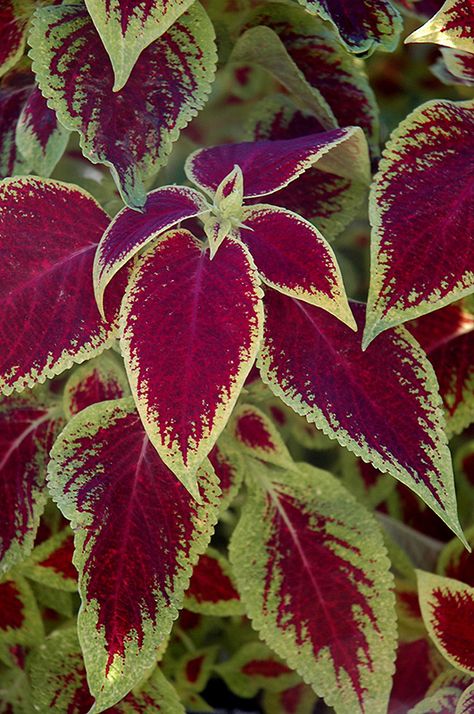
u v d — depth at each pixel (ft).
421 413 1.55
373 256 1.52
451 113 1.60
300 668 1.64
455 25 1.57
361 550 1.68
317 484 1.72
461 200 1.56
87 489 1.56
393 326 1.53
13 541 1.67
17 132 1.70
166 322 1.49
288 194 1.74
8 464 1.71
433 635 1.69
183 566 1.55
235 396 1.47
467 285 1.52
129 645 1.51
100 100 1.59
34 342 1.55
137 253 1.59
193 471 1.45
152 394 1.47
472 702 1.63
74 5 1.64
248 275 1.50
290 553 1.69
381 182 1.56
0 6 1.68
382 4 1.67
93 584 1.52
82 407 1.72
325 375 1.56
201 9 1.65
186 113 1.60
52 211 1.59
